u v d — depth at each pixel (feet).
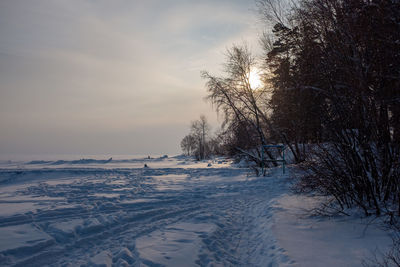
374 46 18.22
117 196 39.11
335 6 19.83
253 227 24.34
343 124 20.63
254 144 77.20
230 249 18.65
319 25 21.62
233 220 26.71
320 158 22.82
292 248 16.14
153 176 72.69
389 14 17.37
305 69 22.94
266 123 74.90
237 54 75.97
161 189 47.88
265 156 77.77
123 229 22.33
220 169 84.17
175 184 55.52
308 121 24.14
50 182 61.16
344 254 14.62
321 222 21.44
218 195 41.88
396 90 17.78
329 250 15.43
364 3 18.52
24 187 52.85
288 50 26.04
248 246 19.33
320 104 22.63
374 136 19.42
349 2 19.08
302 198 31.22
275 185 49.78
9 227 20.83
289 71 26.63
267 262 15.49
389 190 20.01
